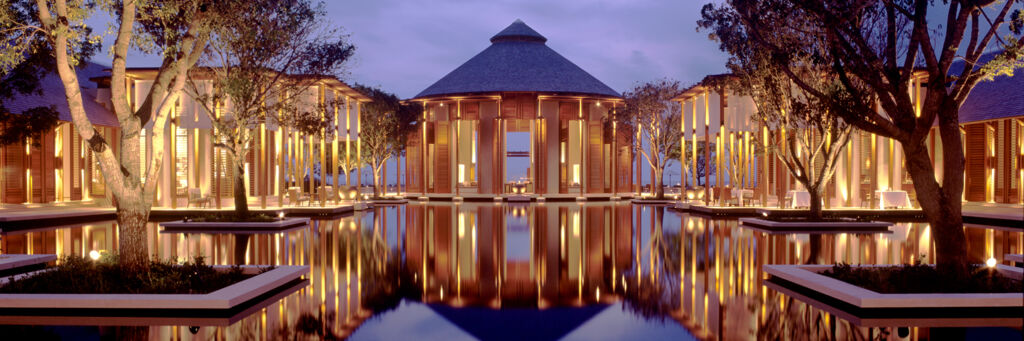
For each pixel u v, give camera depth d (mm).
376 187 42094
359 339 7039
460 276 11375
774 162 37844
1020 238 17203
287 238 17297
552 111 42781
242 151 21172
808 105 11711
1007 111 28750
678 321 7887
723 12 15500
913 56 9273
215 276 9375
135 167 9328
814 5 9250
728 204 28141
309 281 10680
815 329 7387
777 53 10852
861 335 7094
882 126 9375
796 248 14906
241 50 20641
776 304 8812
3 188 29000
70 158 32500
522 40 50469
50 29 9180
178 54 10000
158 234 18391
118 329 7355
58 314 8094
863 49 9547
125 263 9227
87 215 23406
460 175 46500
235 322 7727
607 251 14805
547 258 13695
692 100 33219
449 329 7531
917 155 9250
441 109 43969
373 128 40969
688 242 16438
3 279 9508
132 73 26203
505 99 42094
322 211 26812
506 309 8664
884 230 19859
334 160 30234
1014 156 29281
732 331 7352
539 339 7098
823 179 21031
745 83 22312
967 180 31875
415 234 18750
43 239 16938
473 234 18844
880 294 8273
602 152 43406
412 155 45844
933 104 8992
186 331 7270
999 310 8078
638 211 30094
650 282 10680
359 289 10031
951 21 9094
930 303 8078
